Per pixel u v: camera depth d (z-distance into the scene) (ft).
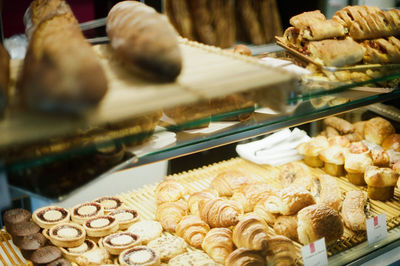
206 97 3.24
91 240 5.47
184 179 6.98
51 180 3.34
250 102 3.89
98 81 2.85
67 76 2.71
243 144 7.62
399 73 4.99
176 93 3.20
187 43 4.40
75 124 2.86
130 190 6.77
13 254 5.37
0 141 2.75
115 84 3.35
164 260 5.37
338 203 6.26
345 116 8.05
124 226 5.81
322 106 4.92
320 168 7.39
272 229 6.02
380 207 6.52
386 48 5.04
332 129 7.89
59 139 3.28
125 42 3.35
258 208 6.12
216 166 7.39
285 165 7.02
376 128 7.70
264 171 7.20
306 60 5.03
